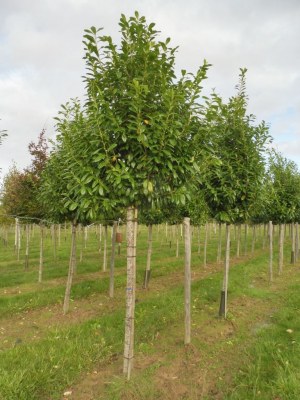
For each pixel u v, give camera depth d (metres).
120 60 4.08
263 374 4.40
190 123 4.37
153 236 26.11
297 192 11.83
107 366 4.87
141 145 4.02
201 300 8.16
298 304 7.64
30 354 5.02
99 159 3.89
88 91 4.34
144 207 4.64
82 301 8.43
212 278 10.52
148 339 5.76
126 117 4.14
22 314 7.46
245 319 6.85
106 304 8.12
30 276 10.98
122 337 5.78
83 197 4.23
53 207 7.52
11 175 15.07
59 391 4.19
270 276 10.63
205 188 6.77
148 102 4.18
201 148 4.57
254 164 6.95
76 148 4.50
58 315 7.33
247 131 6.99
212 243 22.12
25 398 3.91
